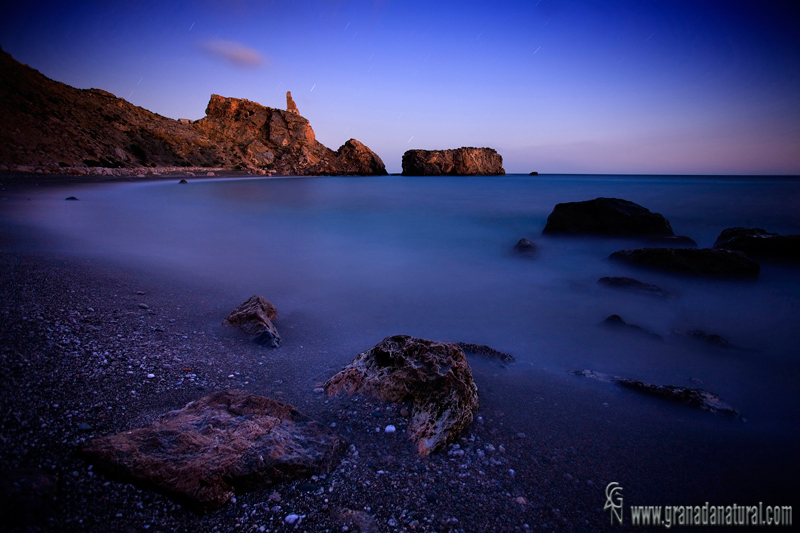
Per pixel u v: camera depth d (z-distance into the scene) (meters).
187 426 2.90
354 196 32.62
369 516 2.48
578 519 2.56
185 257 9.67
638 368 5.00
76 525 2.16
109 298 5.69
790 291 8.09
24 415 2.86
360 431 3.36
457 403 3.44
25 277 5.95
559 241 13.45
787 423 3.78
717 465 3.13
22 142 39.16
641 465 3.11
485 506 2.63
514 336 6.03
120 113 70.38
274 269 9.38
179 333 4.91
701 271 8.77
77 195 22.61
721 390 4.44
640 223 12.74
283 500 2.55
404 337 4.20
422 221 18.69
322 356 4.84
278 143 98.81
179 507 2.41
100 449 2.59
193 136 81.44
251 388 3.92
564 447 3.31
